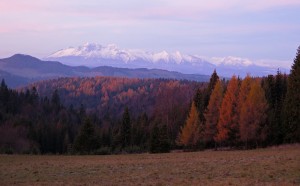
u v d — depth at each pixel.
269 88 69.31
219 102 60.81
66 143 102.88
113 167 31.64
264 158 33.06
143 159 40.16
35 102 153.50
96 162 37.38
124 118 79.56
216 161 33.16
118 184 22.14
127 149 72.56
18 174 28.23
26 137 105.31
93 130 71.94
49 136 110.06
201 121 67.00
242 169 26.39
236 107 56.84
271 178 22.34
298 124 52.69
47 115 144.38
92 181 23.91
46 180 25.02
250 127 54.59
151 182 22.39
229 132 57.22
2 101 136.62
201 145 64.69
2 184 23.58
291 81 53.81
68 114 149.38
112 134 91.88
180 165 31.36
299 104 52.25
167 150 63.47
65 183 23.28
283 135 57.97
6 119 118.12
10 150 76.94
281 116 58.72
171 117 95.81
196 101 78.62
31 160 41.56
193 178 23.52
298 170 24.53
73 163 36.47
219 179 22.55
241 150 52.75
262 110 54.78
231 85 57.56
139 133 84.19
